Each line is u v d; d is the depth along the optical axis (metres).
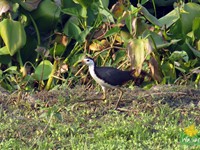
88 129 11.09
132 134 10.82
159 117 11.52
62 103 12.24
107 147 10.20
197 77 13.61
